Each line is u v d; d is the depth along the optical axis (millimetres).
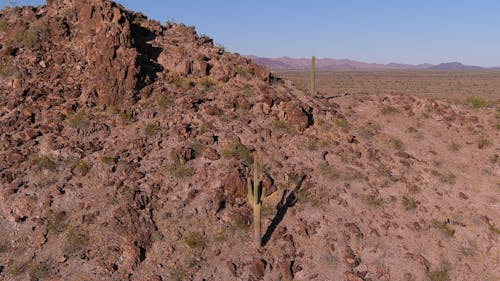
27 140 13922
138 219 12008
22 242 11297
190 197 12898
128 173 13312
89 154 13781
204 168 13820
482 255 12438
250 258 11562
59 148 13688
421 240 12750
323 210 13320
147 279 10781
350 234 12633
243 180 13312
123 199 12469
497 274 11859
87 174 13141
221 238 11977
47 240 11383
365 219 13273
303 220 12867
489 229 13266
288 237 12195
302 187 14055
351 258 11828
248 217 12609
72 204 12266
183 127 15094
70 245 11242
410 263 11922
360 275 11422
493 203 14352
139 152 14141
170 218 12344
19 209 11977
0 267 10695
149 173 13461
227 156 14414
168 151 14320
